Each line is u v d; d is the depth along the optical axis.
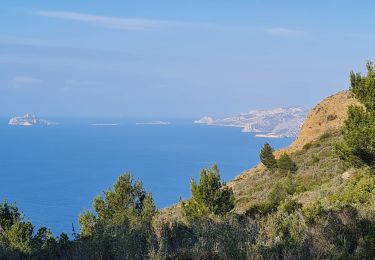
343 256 9.78
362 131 20.52
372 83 20.88
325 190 23.78
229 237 11.18
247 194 44.28
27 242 14.29
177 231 13.94
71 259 12.30
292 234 11.53
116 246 11.52
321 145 57.66
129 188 26.44
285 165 47.84
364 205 15.76
